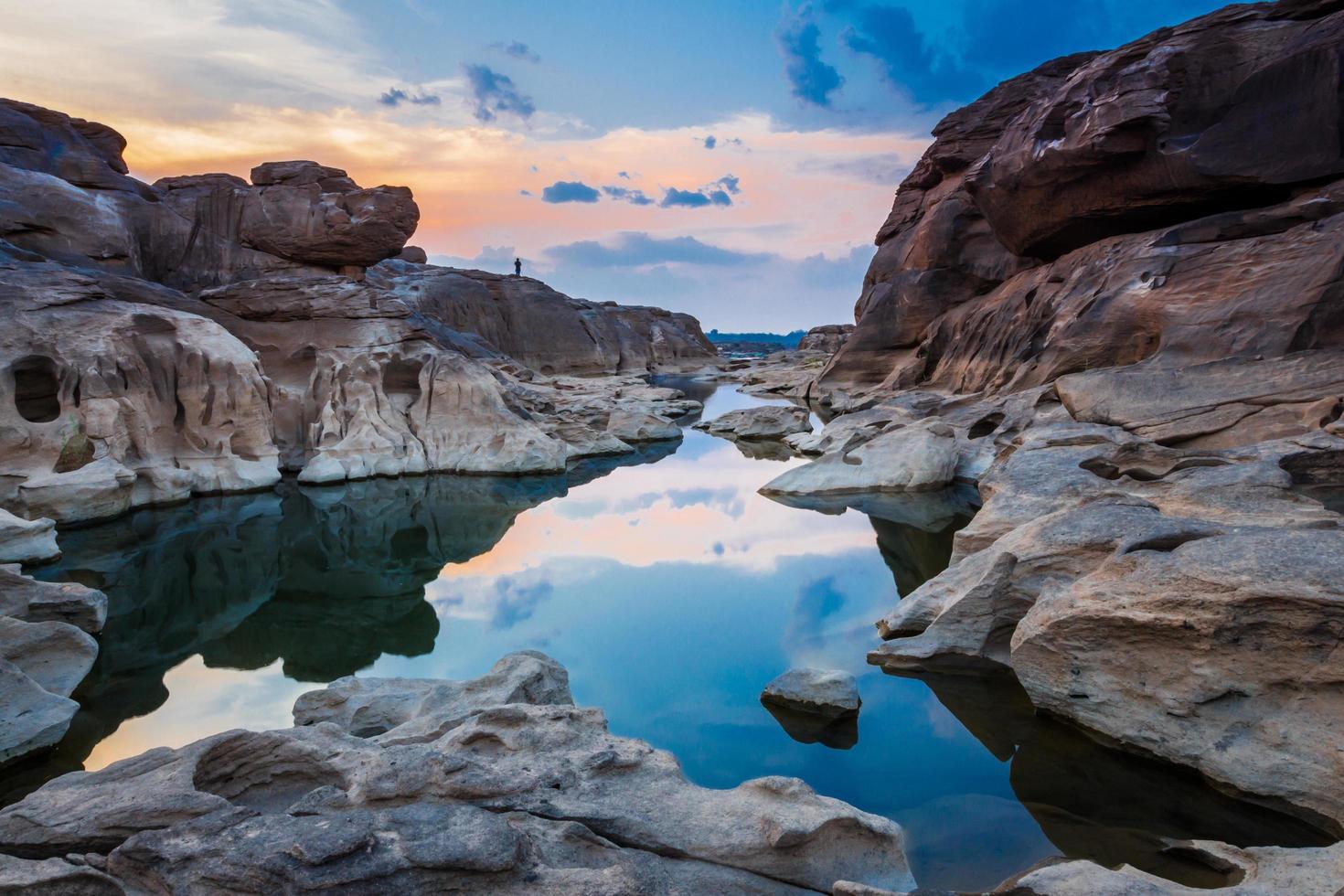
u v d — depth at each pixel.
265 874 3.82
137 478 16.55
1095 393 15.54
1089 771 6.47
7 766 6.80
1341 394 12.82
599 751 5.57
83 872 3.94
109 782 5.13
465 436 21.98
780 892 4.47
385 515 16.83
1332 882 4.21
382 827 4.20
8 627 7.84
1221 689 6.07
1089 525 8.23
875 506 17.03
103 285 19.91
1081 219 21.62
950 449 18.67
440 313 43.03
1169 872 5.12
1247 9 18.78
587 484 20.48
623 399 38.75
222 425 18.31
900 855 4.88
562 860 4.38
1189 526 7.35
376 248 27.77
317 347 21.70
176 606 11.26
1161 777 6.31
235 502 17.41
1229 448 11.88
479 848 4.01
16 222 22.05
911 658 8.75
